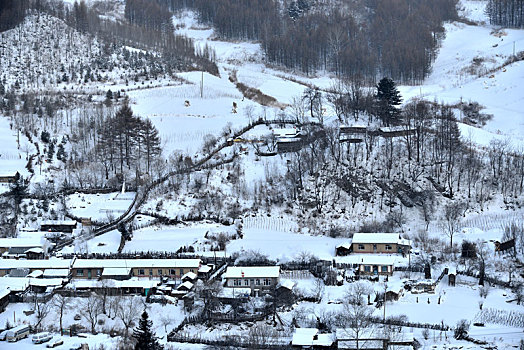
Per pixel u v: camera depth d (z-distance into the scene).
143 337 198.50
